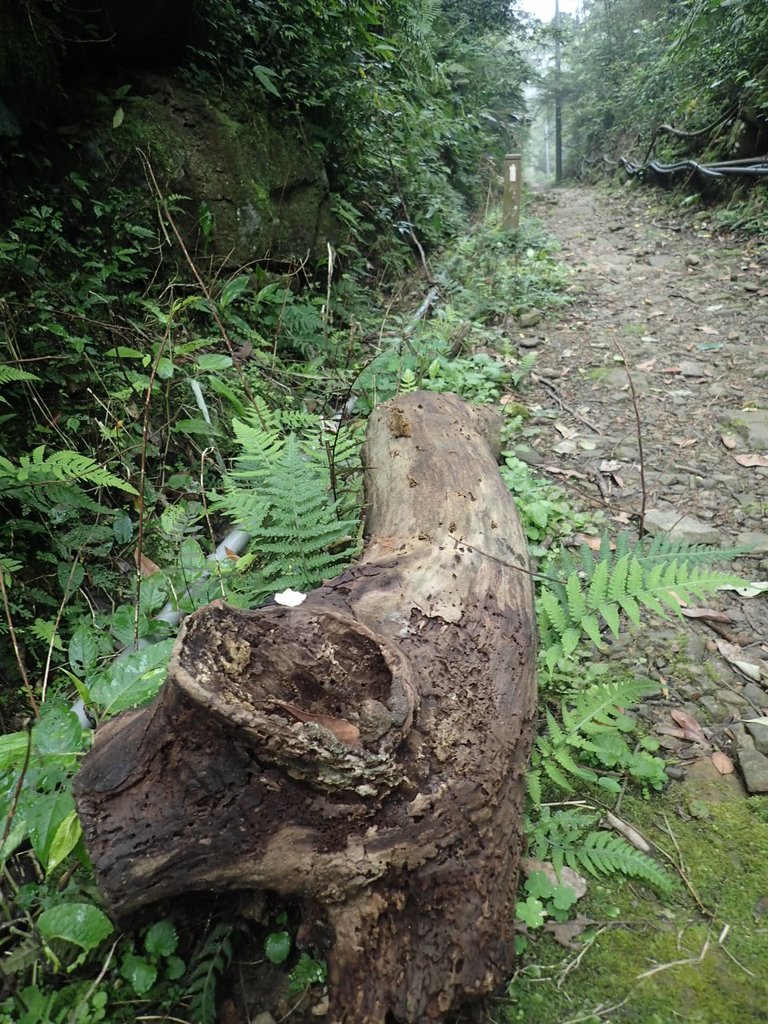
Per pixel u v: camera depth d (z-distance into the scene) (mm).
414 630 1704
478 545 2057
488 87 12570
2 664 2209
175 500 3115
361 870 1325
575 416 4133
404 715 1412
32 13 3348
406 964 1339
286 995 1435
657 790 1928
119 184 3934
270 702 1377
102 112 3945
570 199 11773
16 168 3441
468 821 1439
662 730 2119
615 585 2160
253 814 1352
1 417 2590
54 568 2570
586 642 2445
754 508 3186
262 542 2496
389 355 4207
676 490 3369
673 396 4262
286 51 5449
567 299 5934
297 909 1528
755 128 8406
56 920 1360
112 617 2297
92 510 2623
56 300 3213
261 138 4918
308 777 1323
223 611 1514
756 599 2660
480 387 4352
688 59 10656
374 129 6617
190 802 1351
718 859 1742
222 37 4832
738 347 4785
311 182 5441
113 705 1676
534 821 1816
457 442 2574
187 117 4402
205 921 1503
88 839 1335
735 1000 1445
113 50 4082
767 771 1945
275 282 4586
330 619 1573
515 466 3488
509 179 7438
